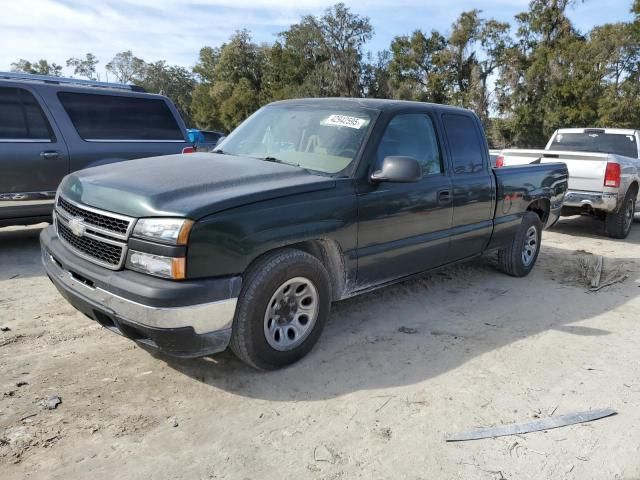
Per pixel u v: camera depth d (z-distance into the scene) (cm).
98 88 706
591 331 464
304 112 456
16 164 619
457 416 320
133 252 310
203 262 304
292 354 365
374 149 408
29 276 550
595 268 670
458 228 500
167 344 304
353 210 386
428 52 5719
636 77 4028
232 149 463
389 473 267
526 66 4628
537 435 304
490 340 434
